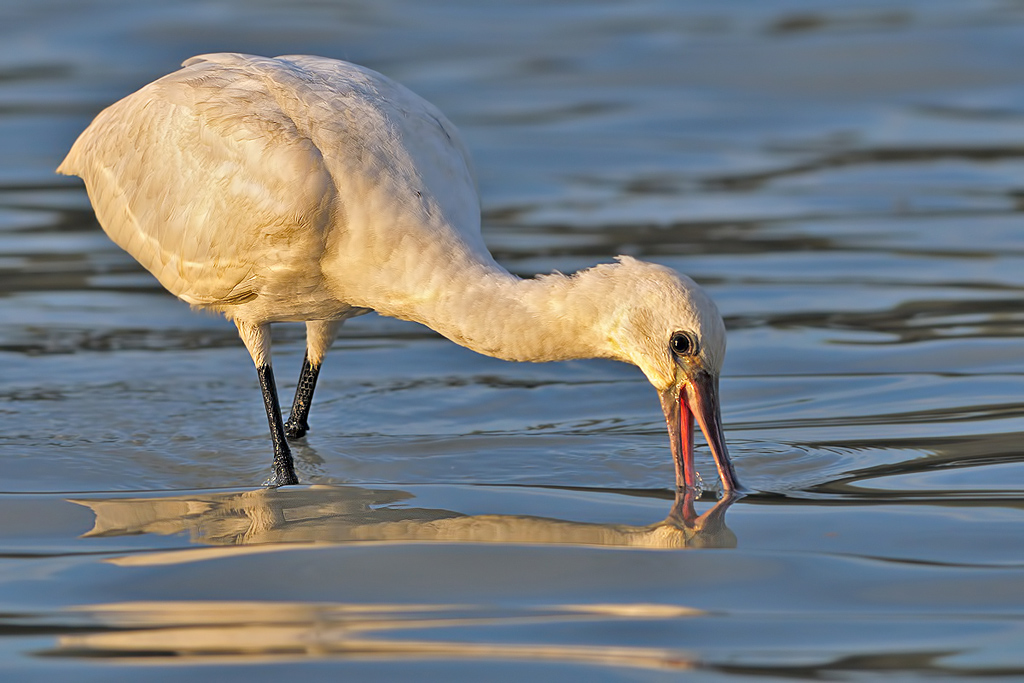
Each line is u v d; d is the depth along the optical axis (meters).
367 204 11.03
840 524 9.70
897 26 29.83
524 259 17.91
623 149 23.66
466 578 8.73
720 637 7.81
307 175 11.03
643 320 10.44
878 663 7.45
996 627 7.88
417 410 13.32
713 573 8.79
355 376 14.50
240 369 14.75
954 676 7.28
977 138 23.66
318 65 11.87
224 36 29.08
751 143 23.91
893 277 17.11
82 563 9.05
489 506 10.30
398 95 11.70
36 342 15.27
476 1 33.09
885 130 24.34
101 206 12.62
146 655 7.67
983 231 18.88
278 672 7.44
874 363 14.24
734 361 14.52
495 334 10.84
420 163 11.26
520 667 7.45
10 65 27.58
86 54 28.22
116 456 11.78
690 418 10.58
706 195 21.08
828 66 27.62
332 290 11.62
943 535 9.40
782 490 10.62
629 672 7.38
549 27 31.05
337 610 8.26
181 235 11.77
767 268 17.61
